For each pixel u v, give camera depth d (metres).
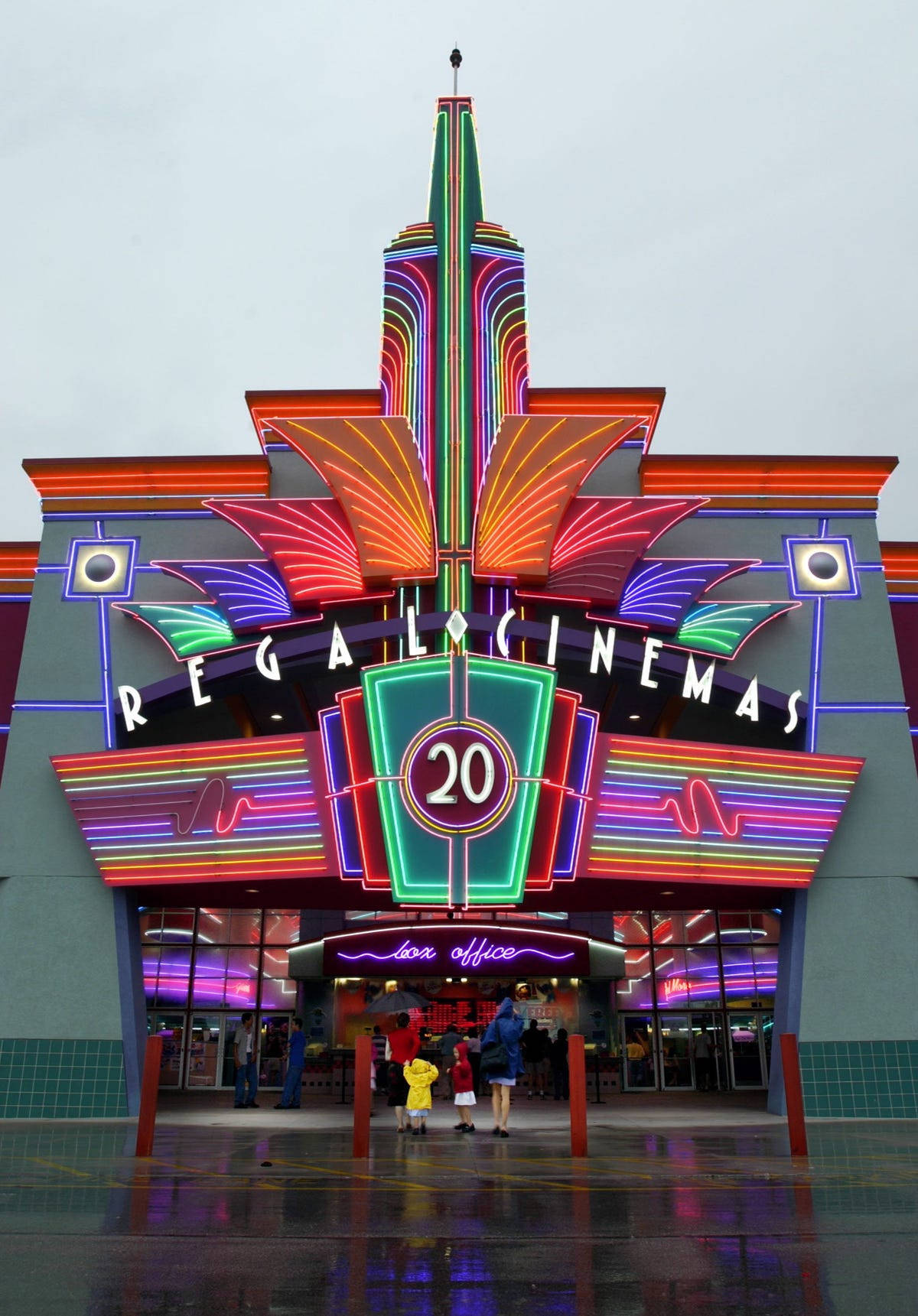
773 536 26.23
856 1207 10.20
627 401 27.02
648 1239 8.62
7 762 24.08
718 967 31.55
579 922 31.75
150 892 24.23
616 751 23.02
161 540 25.98
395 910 26.27
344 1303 6.62
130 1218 9.60
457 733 22.44
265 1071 30.36
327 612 25.31
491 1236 8.73
